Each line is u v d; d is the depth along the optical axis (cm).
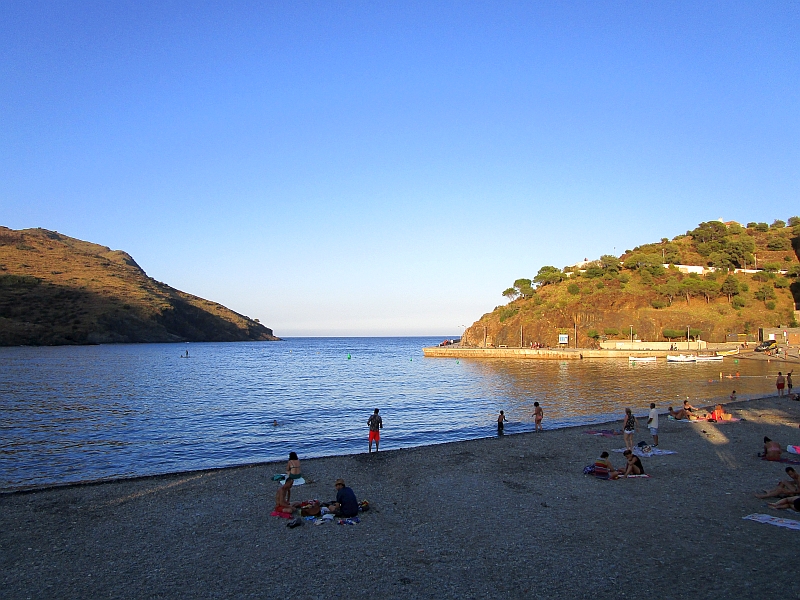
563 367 10250
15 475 2389
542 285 17650
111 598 972
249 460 2719
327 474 1980
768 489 1673
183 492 1736
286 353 19662
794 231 19600
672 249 18850
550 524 1356
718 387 6194
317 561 1135
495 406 4888
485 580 1023
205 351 19312
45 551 1217
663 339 13238
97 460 2712
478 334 16550
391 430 3628
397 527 1356
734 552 1143
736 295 14150
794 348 11025
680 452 2286
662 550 1162
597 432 2844
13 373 8962
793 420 3212
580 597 944
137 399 5588
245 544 1248
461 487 1750
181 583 1034
